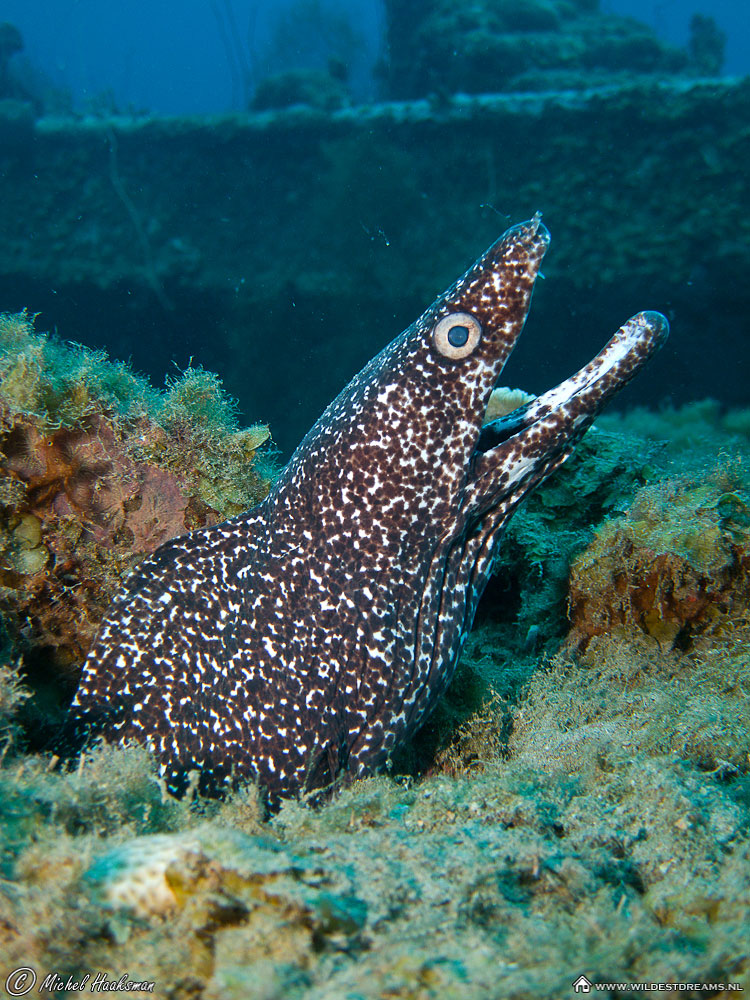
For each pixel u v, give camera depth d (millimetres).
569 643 225
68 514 210
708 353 754
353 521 189
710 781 157
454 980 107
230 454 227
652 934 121
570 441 193
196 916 118
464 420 191
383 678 186
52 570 210
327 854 134
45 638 212
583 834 143
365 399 192
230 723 184
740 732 168
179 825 154
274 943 114
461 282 194
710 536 204
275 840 147
